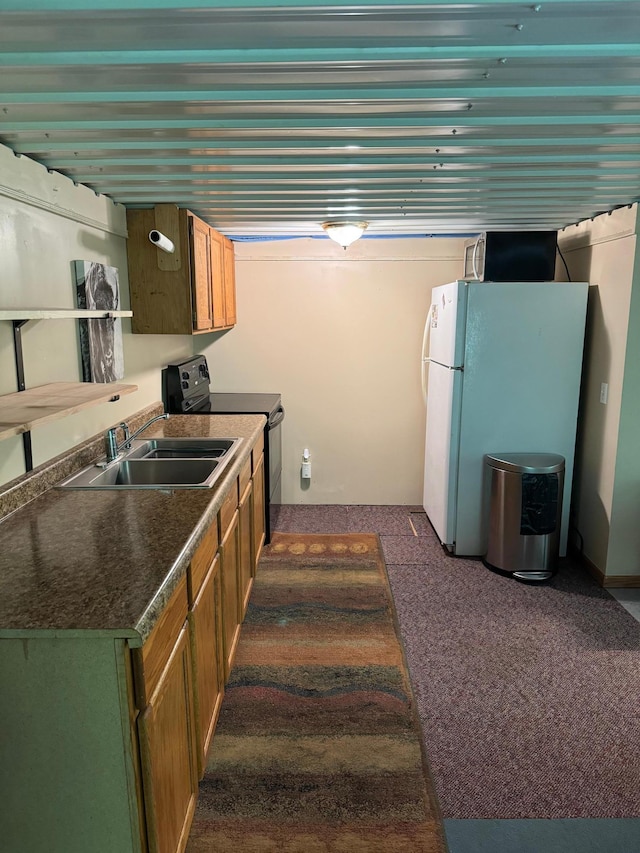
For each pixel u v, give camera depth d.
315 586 3.33
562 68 1.50
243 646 2.72
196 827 1.77
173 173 2.37
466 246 4.02
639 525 3.27
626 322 3.10
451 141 2.07
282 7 1.19
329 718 2.24
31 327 2.06
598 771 2.00
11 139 1.89
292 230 3.90
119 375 2.80
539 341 3.46
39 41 1.33
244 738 2.13
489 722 2.23
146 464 2.48
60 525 1.75
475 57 1.42
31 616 1.23
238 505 2.61
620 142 2.05
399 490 4.76
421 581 3.40
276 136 1.97
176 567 1.47
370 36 1.33
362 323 4.50
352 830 1.77
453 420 3.59
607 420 3.33
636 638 2.81
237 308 4.50
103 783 1.28
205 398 4.11
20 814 1.30
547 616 3.01
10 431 1.39
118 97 1.63
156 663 1.36
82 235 2.49
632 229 3.02
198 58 1.41
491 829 1.78
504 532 3.43
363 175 2.46
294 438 4.69
